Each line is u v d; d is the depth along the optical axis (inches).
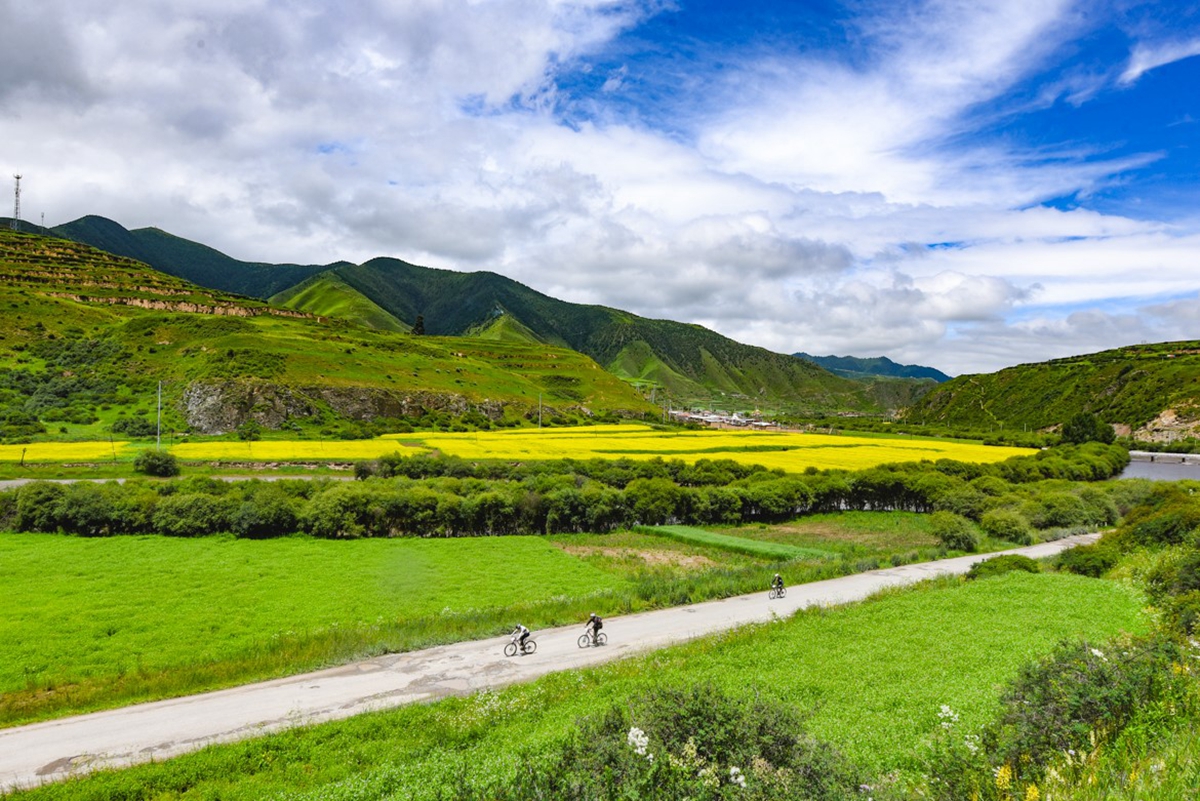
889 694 746.2
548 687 960.9
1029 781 382.0
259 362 5369.1
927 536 2687.0
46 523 2123.5
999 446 6058.1
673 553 2284.7
